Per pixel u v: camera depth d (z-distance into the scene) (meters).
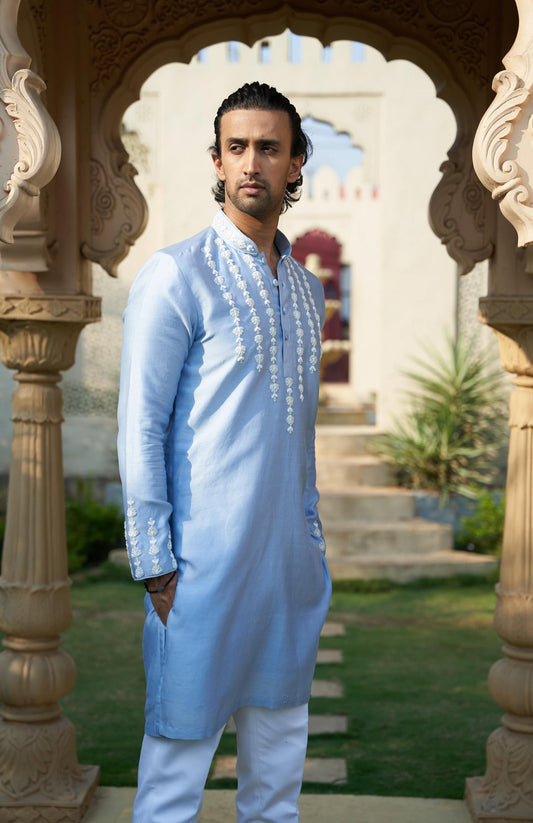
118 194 2.99
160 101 8.08
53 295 2.82
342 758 3.54
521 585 2.80
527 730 2.79
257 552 1.88
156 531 1.81
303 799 2.97
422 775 3.35
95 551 7.40
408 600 6.35
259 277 1.92
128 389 1.83
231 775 3.35
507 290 2.86
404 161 8.02
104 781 3.22
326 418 9.18
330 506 7.28
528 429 2.82
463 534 7.42
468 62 2.96
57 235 2.92
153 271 1.85
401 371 7.86
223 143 1.88
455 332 8.08
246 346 1.86
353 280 10.04
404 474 7.92
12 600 2.86
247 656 1.91
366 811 2.89
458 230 2.95
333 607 6.14
